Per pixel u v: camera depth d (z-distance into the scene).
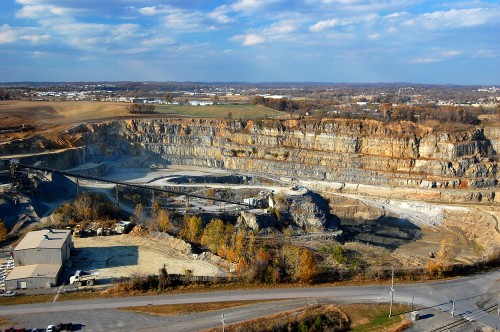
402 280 86.62
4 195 117.81
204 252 93.25
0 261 87.38
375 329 68.81
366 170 188.00
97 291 76.38
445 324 71.12
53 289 76.69
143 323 66.69
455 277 89.69
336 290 80.31
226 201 147.25
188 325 66.31
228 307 72.25
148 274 82.56
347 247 120.06
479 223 145.38
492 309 76.50
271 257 91.38
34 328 64.31
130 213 129.75
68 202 123.75
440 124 198.62
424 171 181.12
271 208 139.00
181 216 127.12
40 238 86.56
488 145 189.75
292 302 74.75
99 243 98.81
